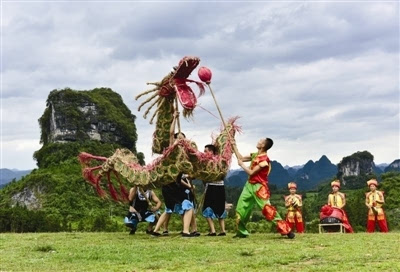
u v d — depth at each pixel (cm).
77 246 1158
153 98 1436
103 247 1121
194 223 1470
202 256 978
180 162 1347
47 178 9794
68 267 877
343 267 825
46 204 8906
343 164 13875
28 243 1248
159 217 1487
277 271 800
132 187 1495
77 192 9369
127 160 1430
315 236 1371
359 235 1392
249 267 848
